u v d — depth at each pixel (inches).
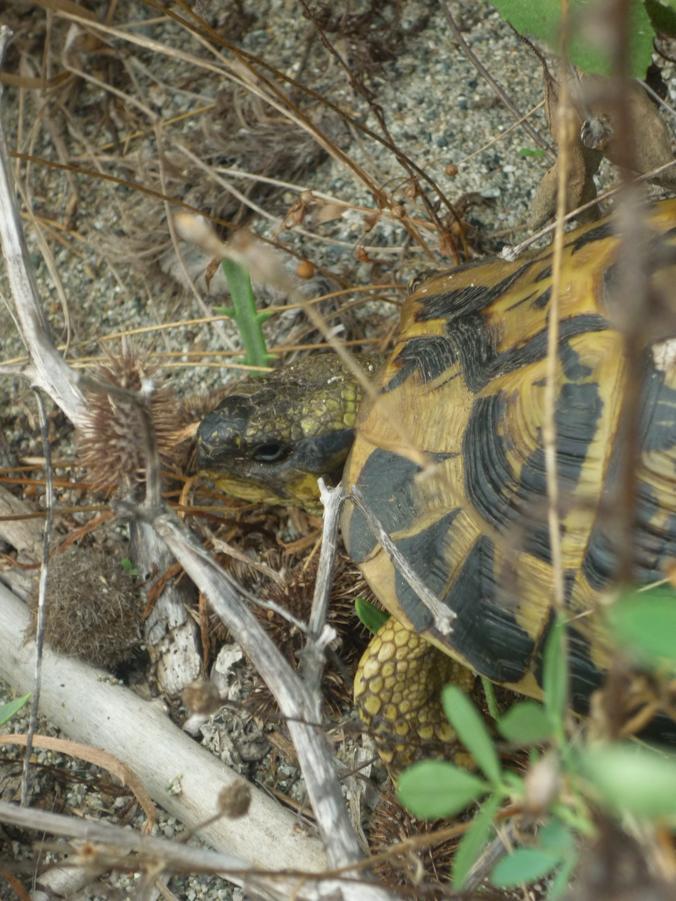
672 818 12.7
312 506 20.3
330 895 16.6
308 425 19.8
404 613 18.3
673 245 17.9
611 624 12.5
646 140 19.5
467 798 14.5
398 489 18.6
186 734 19.7
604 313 18.1
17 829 19.6
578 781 13.6
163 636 20.2
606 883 12.8
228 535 20.8
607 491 17.7
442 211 22.1
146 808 18.8
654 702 14.3
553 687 14.1
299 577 19.7
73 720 19.8
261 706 19.5
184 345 22.3
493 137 22.5
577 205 20.3
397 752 19.0
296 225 21.9
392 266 22.0
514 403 18.2
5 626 20.2
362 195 22.5
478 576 18.2
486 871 16.9
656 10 19.6
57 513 20.6
